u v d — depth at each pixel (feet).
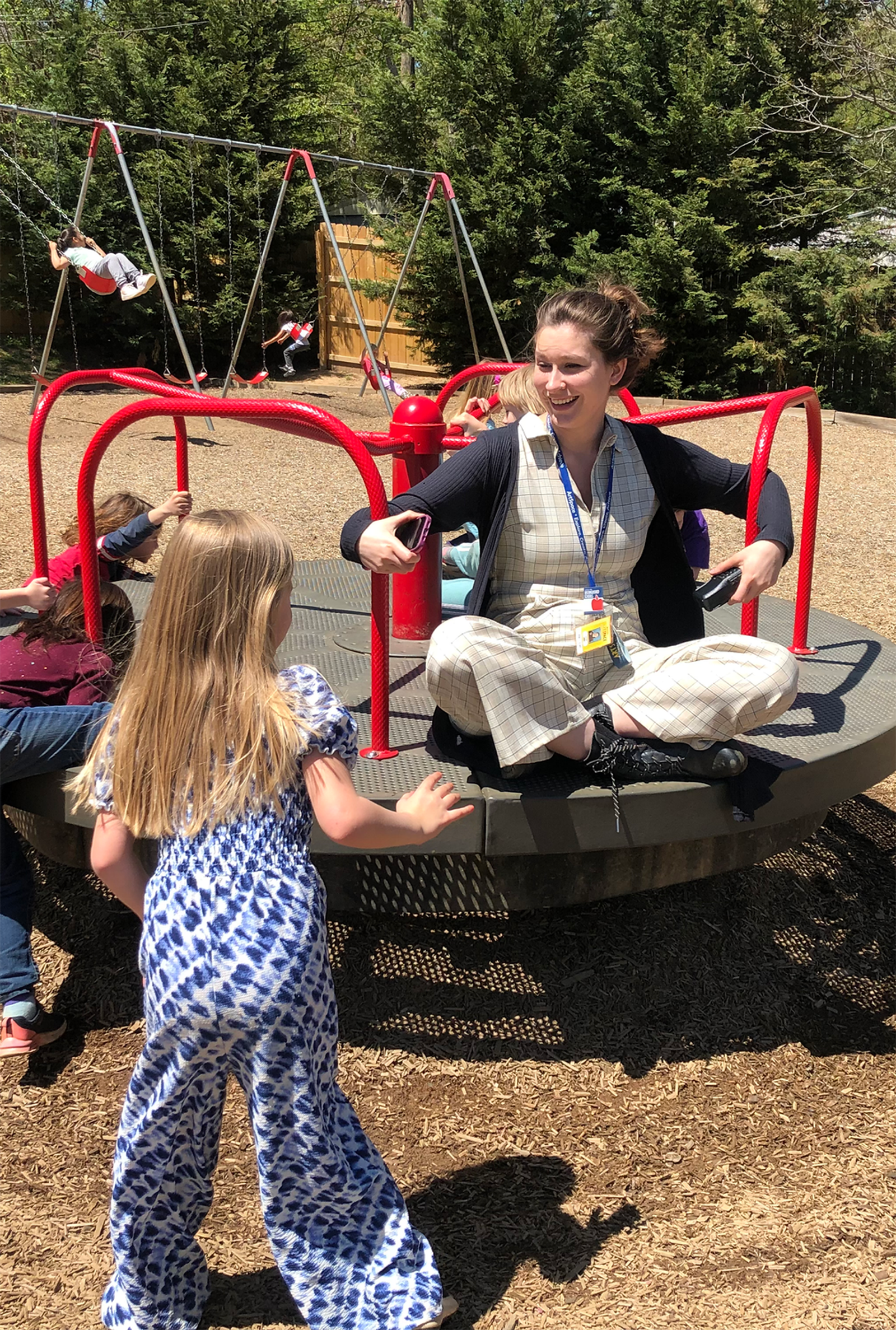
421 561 11.61
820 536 25.36
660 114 52.34
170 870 5.78
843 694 10.41
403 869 8.51
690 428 39.93
